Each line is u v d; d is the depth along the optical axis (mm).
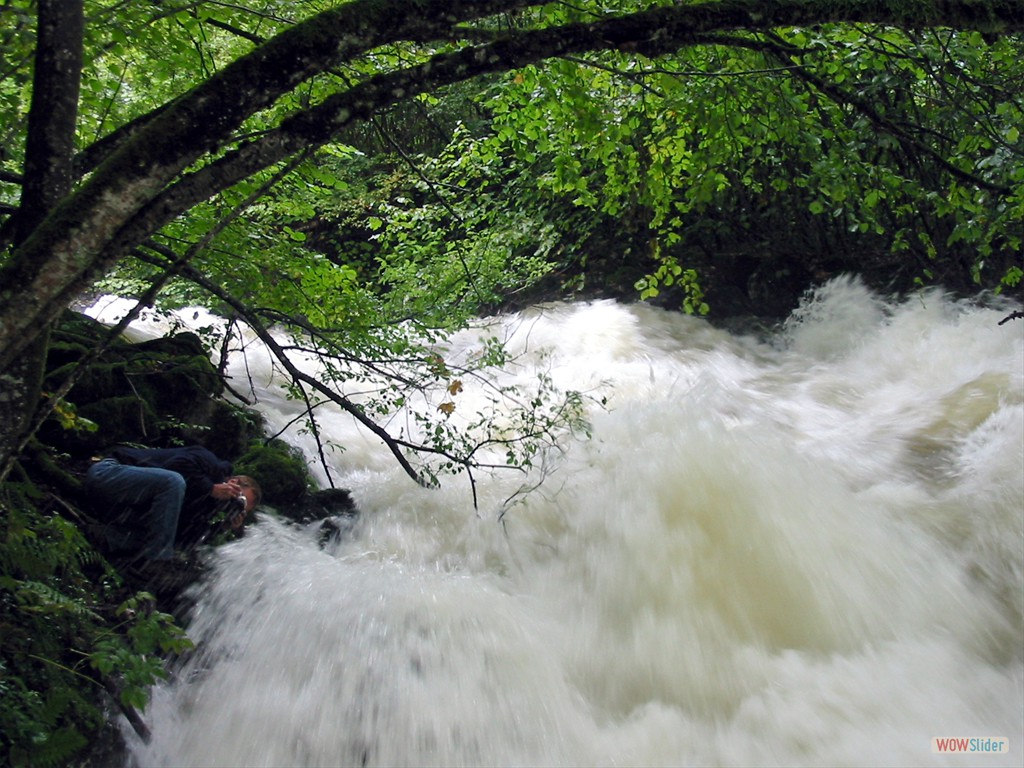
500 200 11477
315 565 5379
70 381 3088
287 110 5512
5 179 3859
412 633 4871
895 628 5027
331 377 6402
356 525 6234
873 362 10016
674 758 4254
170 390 6242
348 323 6500
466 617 5008
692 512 5645
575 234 13398
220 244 6133
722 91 5254
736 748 4281
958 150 5695
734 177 11852
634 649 4957
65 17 3000
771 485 5707
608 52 5230
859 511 5699
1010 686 4664
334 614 4934
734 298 12703
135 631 3756
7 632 3750
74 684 3928
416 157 10055
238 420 6531
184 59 5156
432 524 6215
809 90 5172
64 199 2742
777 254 12906
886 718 4395
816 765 4117
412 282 7945
